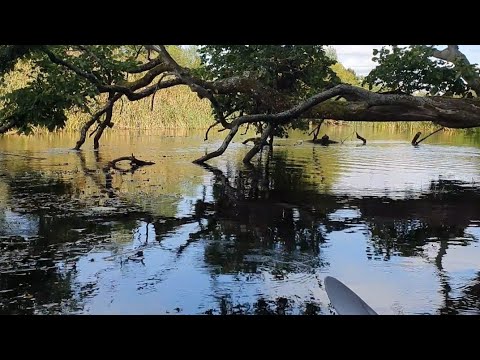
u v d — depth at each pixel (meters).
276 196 8.30
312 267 4.86
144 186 9.00
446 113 8.23
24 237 5.73
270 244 5.60
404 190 8.99
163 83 10.27
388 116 8.73
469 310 3.93
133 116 23.98
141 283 4.43
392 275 4.67
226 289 4.30
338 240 5.79
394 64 9.41
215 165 12.08
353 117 8.96
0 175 10.11
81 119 21.92
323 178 10.29
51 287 4.32
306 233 6.05
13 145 16.53
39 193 8.22
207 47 11.67
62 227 6.16
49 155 13.70
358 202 7.91
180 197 8.05
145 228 6.19
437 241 5.77
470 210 7.37
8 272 4.64
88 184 9.13
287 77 11.79
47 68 9.72
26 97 9.43
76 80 9.17
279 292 4.25
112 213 6.91
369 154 15.12
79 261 4.96
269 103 9.94
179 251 5.30
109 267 4.80
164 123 24.73
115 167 11.42
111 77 11.12
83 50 9.52
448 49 9.84
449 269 4.84
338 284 3.83
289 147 17.47
